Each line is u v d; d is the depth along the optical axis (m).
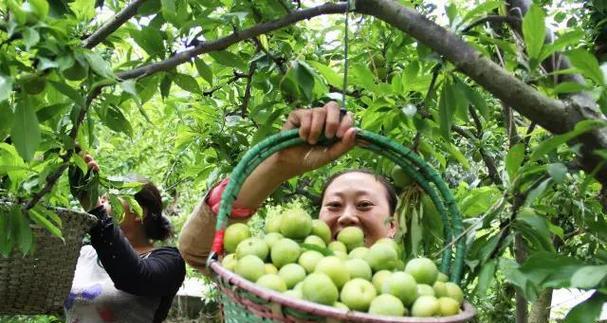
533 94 1.00
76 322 2.29
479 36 1.20
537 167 1.07
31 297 1.71
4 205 1.39
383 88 1.49
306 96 1.45
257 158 1.26
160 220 2.53
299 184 2.67
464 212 1.64
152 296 2.27
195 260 1.60
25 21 1.00
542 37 0.98
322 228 1.26
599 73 0.88
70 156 1.39
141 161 3.85
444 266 1.28
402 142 1.74
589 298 0.87
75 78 1.06
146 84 1.42
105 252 2.09
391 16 1.14
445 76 1.26
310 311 0.92
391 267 1.15
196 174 2.38
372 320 0.91
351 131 1.26
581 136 0.96
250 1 1.42
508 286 2.37
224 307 1.10
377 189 1.65
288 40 1.81
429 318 0.94
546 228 1.12
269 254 1.14
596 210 1.67
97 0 1.53
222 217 1.21
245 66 1.45
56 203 1.89
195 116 2.28
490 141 2.31
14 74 1.05
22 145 1.04
